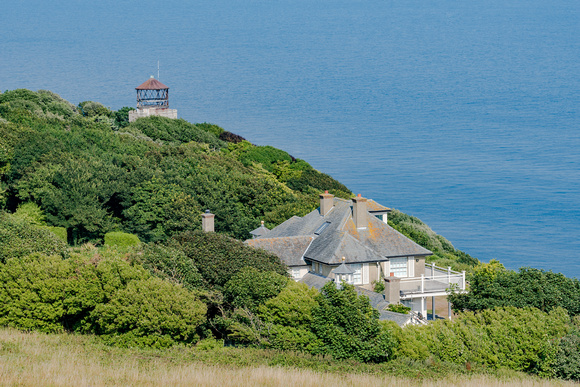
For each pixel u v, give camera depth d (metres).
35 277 81.00
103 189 135.50
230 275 89.50
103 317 79.06
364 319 76.94
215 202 140.50
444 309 115.31
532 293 95.44
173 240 97.56
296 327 79.75
